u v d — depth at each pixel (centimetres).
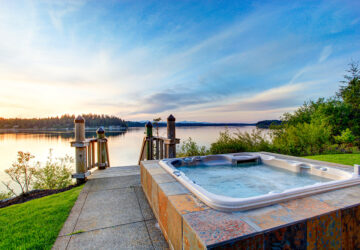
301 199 148
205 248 88
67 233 184
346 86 977
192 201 148
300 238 112
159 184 196
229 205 129
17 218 215
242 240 96
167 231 160
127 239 175
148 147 503
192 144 593
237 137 620
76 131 360
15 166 325
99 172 434
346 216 132
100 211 233
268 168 386
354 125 903
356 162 469
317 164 303
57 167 435
